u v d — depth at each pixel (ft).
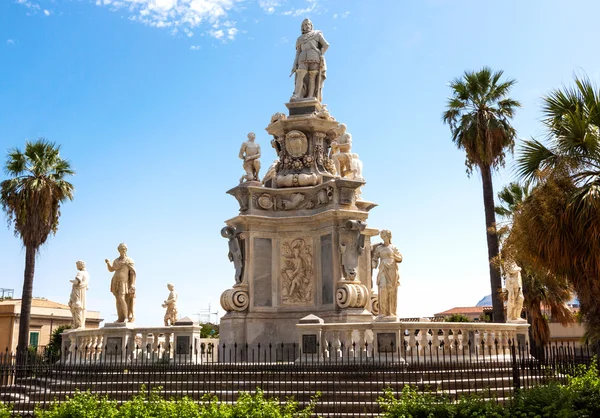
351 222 63.67
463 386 46.34
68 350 64.59
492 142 87.10
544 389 34.81
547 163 42.19
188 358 55.93
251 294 66.23
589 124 40.93
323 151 72.84
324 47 75.25
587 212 37.40
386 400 39.37
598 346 44.09
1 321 155.02
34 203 92.53
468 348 55.06
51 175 97.19
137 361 53.72
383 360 50.14
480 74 90.38
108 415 31.76
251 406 32.24
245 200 68.74
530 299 91.71
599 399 35.06
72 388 50.47
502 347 58.18
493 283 84.12
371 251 70.38
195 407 32.40
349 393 44.21
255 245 67.51
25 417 39.01
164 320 79.56
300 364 49.75
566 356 48.49
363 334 52.42
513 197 98.63
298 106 73.20
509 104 90.38
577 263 39.22
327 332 54.13
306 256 67.62
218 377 48.93
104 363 54.34
